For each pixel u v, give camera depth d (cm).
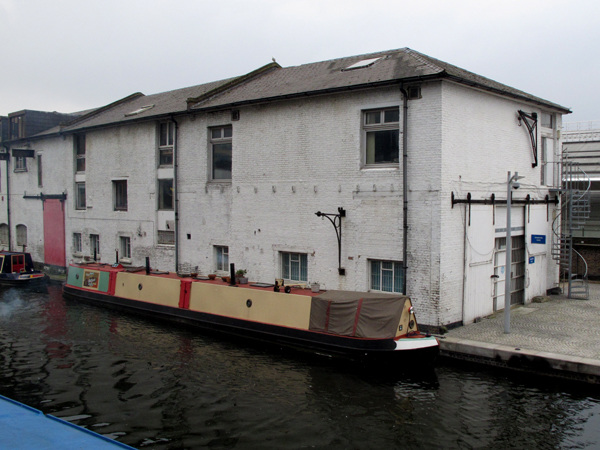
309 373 1069
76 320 1541
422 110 1247
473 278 1337
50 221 2497
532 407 898
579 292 1639
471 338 1157
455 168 1266
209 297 1413
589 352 1033
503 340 1135
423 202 1248
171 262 1883
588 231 2077
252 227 1612
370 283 1366
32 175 2617
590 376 956
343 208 1392
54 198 2453
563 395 941
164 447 774
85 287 1830
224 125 1698
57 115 2767
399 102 1282
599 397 929
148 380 1041
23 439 573
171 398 952
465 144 1302
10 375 1070
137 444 783
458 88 1275
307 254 1479
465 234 1302
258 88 1736
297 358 1162
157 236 1942
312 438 801
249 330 1292
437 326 1227
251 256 1622
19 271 2219
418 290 1259
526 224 1562
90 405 920
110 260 2145
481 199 1358
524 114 1525
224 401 936
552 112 1708
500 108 1443
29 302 1812
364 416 872
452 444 781
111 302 1698
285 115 1511
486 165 1387
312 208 1459
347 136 1378
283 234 1532
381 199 1320
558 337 1159
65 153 2375
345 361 1108
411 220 1268
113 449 554
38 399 947
